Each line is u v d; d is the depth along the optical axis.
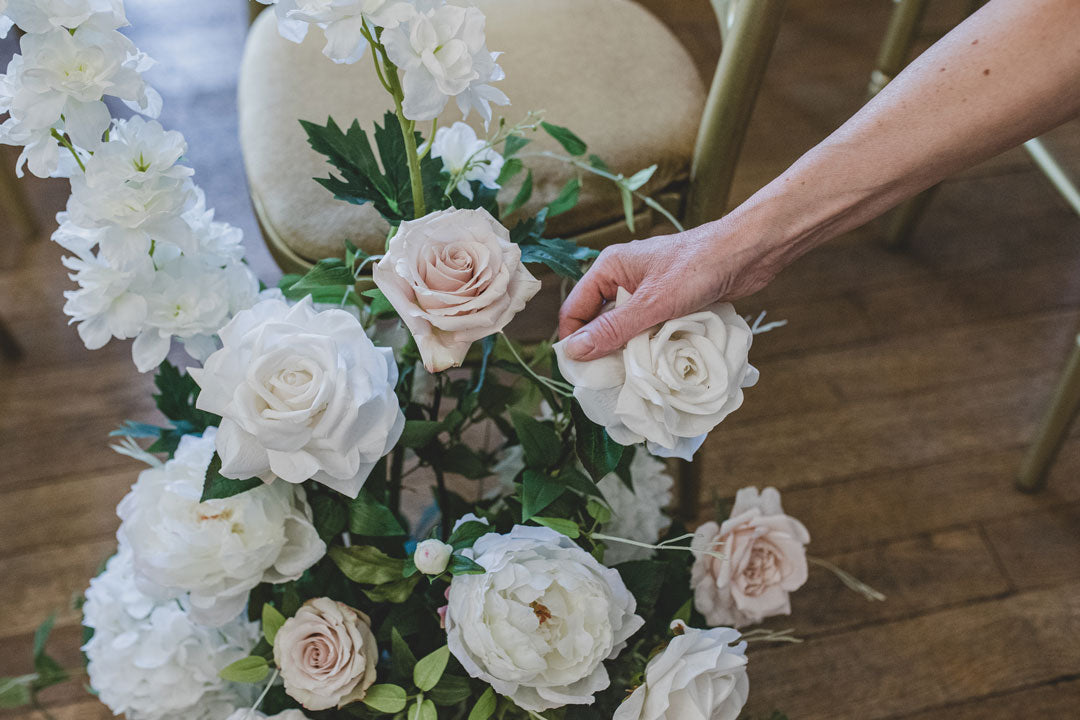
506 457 0.94
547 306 1.50
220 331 0.63
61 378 1.46
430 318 0.59
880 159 0.66
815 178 0.67
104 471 1.37
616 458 0.68
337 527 0.72
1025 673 1.22
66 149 0.70
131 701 0.81
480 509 0.79
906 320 1.58
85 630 0.93
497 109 0.98
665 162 0.97
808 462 1.41
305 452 0.60
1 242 1.61
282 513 0.70
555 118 0.98
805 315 1.58
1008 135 0.66
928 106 0.65
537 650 0.64
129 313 0.71
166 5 1.92
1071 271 1.64
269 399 0.58
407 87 0.58
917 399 1.48
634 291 0.71
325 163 0.94
